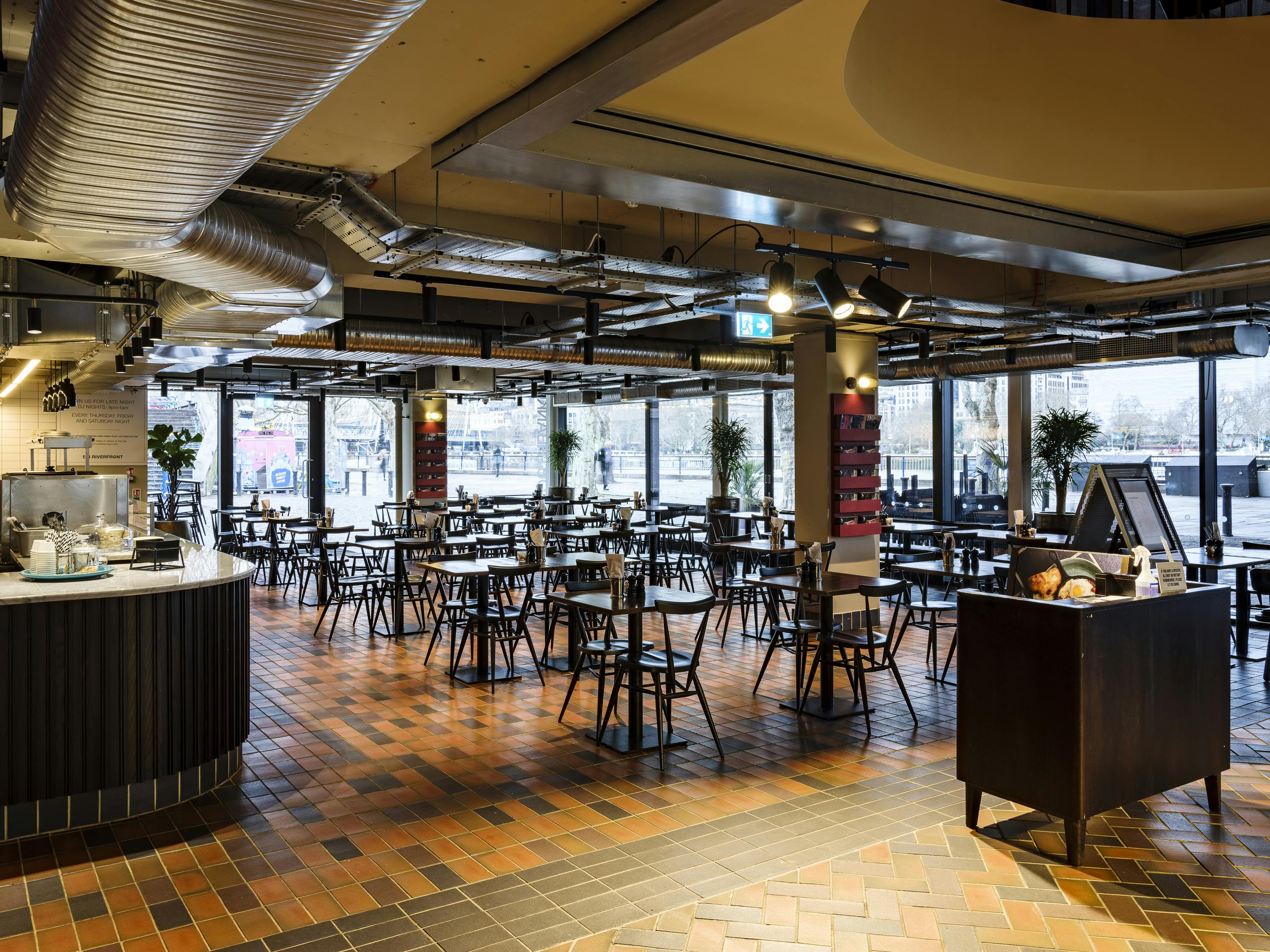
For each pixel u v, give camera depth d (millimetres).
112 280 7727
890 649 8547
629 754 5332
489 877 3711
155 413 15945
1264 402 9375
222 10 2086
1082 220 5961
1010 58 5152
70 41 2275
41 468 12312
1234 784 4801
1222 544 7871
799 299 7004
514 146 4027
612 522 12047
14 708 4117
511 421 20000
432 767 5109
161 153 2977
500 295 9828
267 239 4898
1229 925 3312
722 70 3869
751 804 4547
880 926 3307
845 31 3566
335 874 3736
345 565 11039
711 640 8977
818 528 9211
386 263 5875
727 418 15930
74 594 4227
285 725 5949
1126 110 5355
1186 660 4199
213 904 3479
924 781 4891
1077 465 10641
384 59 3455
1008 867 3803
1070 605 3818
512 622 7914
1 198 4977
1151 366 10367
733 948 3150
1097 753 3803
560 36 3264
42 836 4156
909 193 5199
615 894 3553
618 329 9812
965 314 7641
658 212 7492
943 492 12648
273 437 17000
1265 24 5191
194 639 4637
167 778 4531
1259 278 6797
